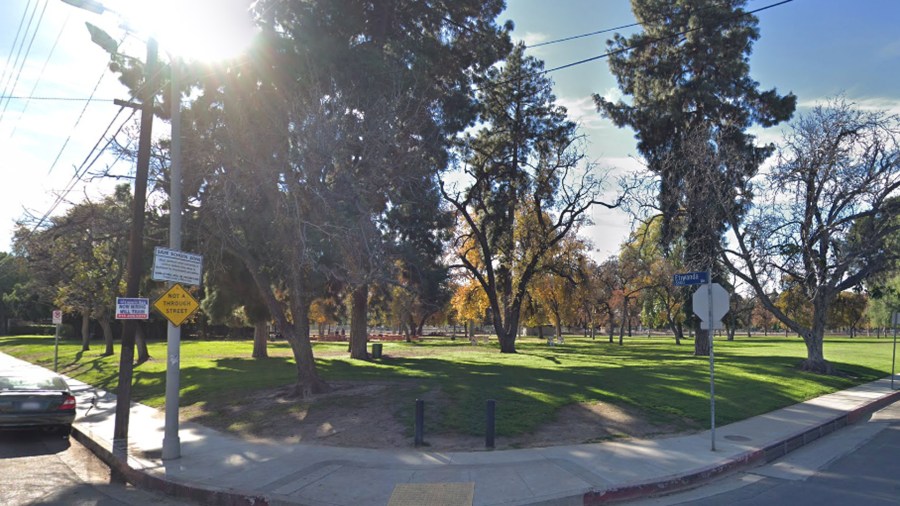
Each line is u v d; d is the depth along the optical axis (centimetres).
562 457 1003
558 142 3584
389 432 1192
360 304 2964
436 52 2234
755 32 2955
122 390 1144
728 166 2497
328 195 1489
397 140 1762
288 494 832
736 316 6500
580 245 4131
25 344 5469
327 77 1656
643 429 1226
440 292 2977
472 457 1012
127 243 2292
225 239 1586
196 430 1322
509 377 1970
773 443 1115
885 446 1157
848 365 2681
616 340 7319
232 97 1585
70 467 1097
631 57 3241
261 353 3253
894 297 4325
